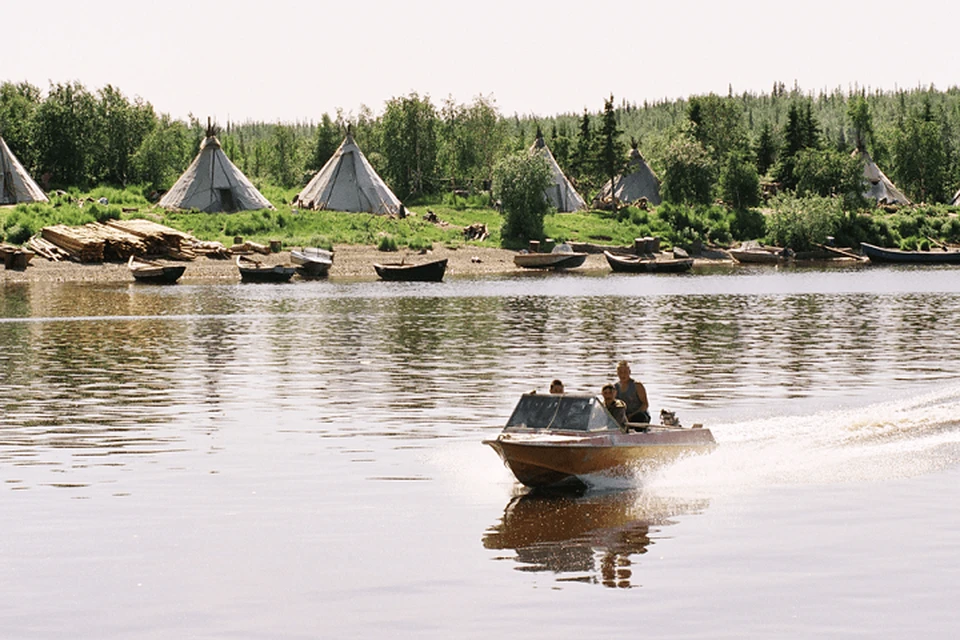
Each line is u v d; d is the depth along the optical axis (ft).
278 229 504.84
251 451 100.68
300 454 99.45
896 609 58.70
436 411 122.62
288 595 61.72
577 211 622.54
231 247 458.09
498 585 63.26
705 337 204.54
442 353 179.42
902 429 108.99
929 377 148.56
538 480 86.79
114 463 95.66
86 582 64.03
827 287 367.86
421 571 65.87
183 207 528.63
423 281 408.67
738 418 116.67
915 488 85.30
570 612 58.70
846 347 187.01
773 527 74.90
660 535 73.56
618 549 70.23
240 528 75.05
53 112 619.26
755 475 91.35
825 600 60.18
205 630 56.70
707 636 55.26
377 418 118.21
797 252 607.78
